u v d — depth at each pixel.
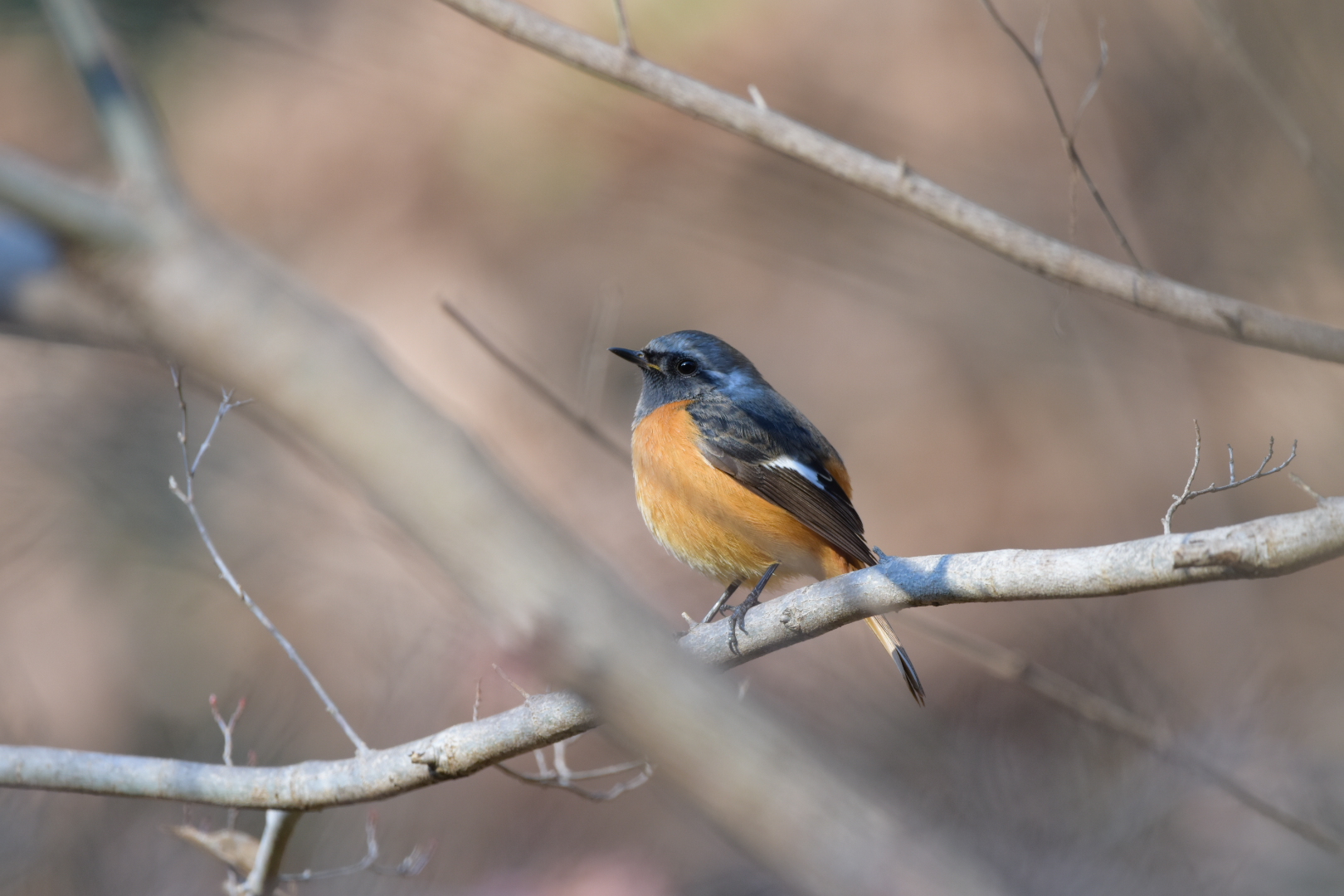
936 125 15.00
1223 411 13.70
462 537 2.10
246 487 13.23
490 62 14.48
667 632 2.28
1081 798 10.23
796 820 2.27
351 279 17.38
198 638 13.07
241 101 17.42
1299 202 10.66
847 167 7.28
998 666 9.27
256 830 10.47
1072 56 13.07
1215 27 7.66
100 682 12.82
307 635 12.08
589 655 2.18
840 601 5.83
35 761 6.18
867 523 16.12
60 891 9.89
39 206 2.03
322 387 2.03
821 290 18.52
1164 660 12.23
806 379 17.77
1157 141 12.12
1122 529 14.37
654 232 15.80
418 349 16.52
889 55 15.40
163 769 6.27
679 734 2.22
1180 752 8.90
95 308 2.04
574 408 9.66
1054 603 11.93
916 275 14.66
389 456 2.06
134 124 2.24
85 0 2.67
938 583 5.45
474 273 17.33
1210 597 12.98
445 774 5.94
